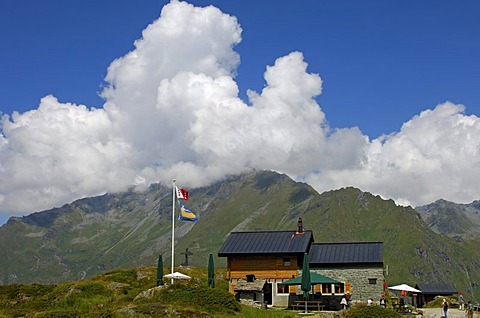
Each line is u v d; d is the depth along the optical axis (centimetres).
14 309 5900
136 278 8781
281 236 7938
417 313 6438
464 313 6881
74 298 6525
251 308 5988
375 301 7138
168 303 5656
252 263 7644
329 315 5600
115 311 5112
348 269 7312
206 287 6047
